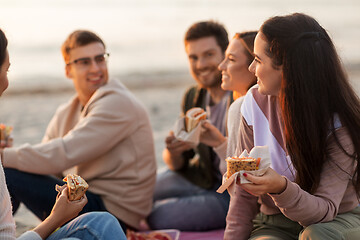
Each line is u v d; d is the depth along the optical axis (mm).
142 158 3199
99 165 3113
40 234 1811
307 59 1834
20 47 19656
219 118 3250
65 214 1877
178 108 8289
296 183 2000
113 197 3068
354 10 34031
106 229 1773
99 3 31609
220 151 2908
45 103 9258
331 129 1888
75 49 3215
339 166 1892
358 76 11234
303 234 1837
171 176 3596
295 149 1914
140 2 32594
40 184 2953
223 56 3244
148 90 11289
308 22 1885
